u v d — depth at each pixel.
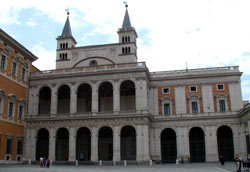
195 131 80.38
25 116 75.88
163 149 80.56
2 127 64.25
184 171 44.66
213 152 75.81
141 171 45.19
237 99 78.19
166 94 82.00
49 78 78.12
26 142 74.94
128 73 74.06
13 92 70.06
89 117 73.06
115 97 73.25
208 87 80.25
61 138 82.19
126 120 71.38
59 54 90.25
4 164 63.62
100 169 50.88
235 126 76.62
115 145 70.50
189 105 79.94
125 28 88.94
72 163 70.69
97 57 86.62
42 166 57.06
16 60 72.00
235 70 80.00
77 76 76.81
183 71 82.56
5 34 65.12
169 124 79.44
